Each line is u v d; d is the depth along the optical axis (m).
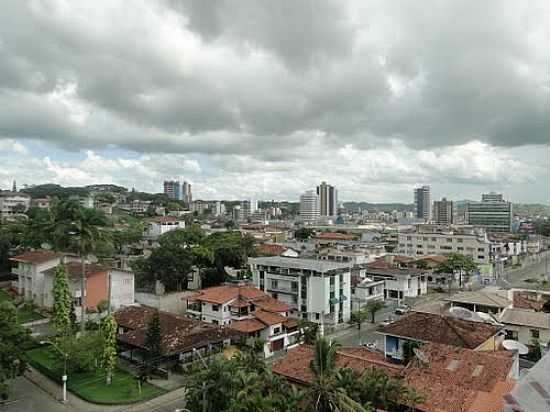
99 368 46.19
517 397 22.84
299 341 57.34
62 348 44.28
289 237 183.00
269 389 29.98
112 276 68.19
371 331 64.44
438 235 143.38
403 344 43.47
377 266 100.06
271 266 73.56
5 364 37.62
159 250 86.25
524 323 54.72
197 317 63.28
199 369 38.16
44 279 68.88
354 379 29.72
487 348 42.22
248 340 53.97
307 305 67.56
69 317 54.69
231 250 94.94
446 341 41.47
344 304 69.94
